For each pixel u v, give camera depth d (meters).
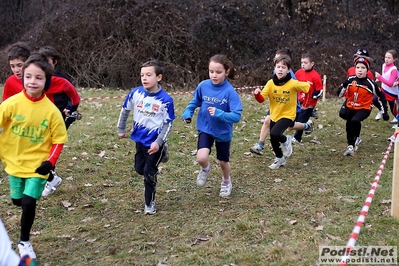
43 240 4.48
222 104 5.16
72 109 5.53
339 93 7.51
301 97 8.11
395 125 9.83
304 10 19.23
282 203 5.27
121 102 11.80
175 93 13.89
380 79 8.51
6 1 22.44
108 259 4.08
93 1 18.00
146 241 4.41
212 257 3.99
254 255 3.96
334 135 9.02
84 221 4.93
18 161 3.95
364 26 19.23
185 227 4.68
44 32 17.97
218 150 5.39
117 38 17.50
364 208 4.00
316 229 4.45
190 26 17.48
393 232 4.35
